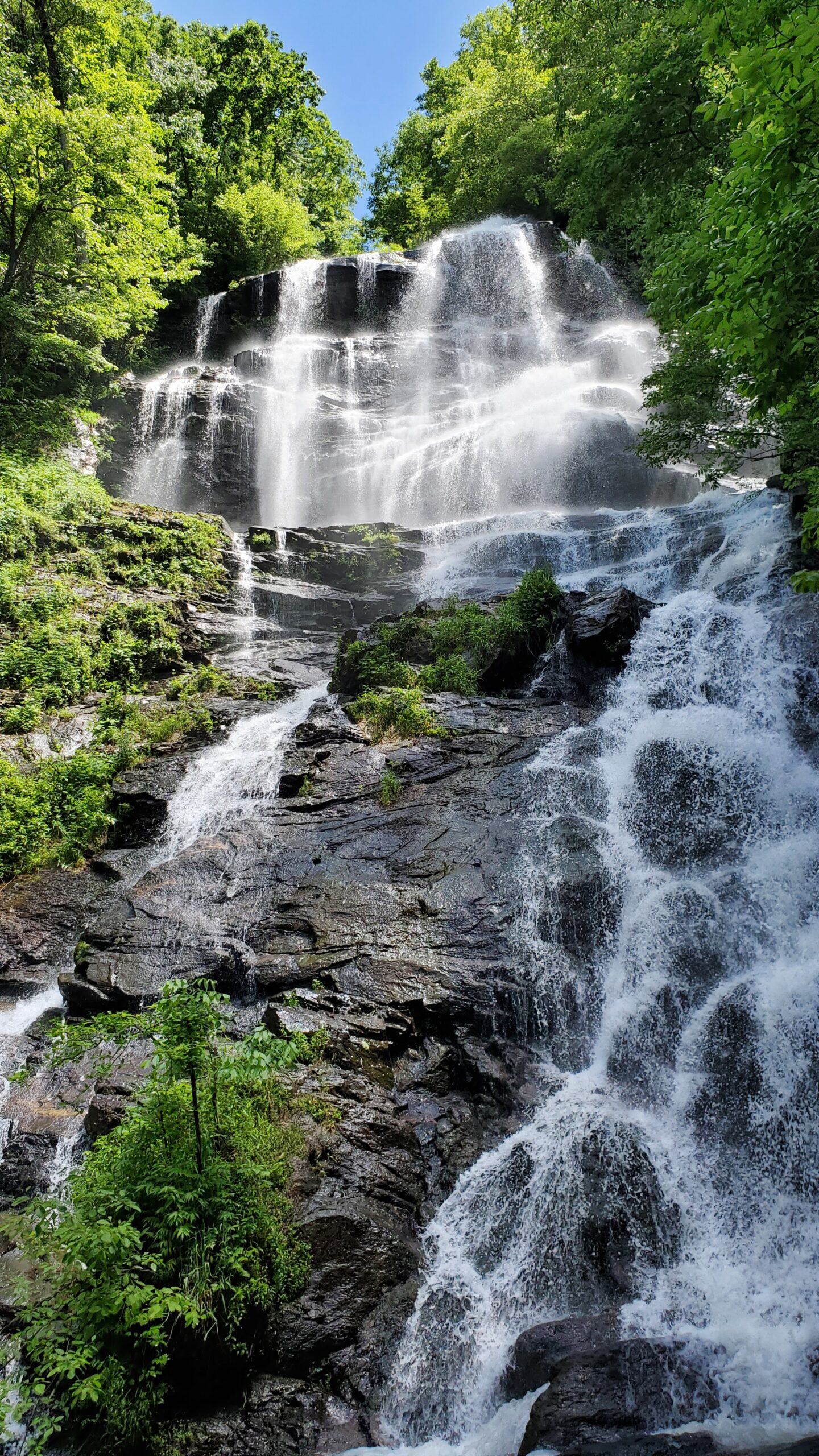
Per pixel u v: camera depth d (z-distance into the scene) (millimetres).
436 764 10711
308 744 11664
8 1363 4941
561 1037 7523
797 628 11062
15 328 20953
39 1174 6473
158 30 40594
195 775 11953
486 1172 6340
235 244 37062
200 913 8867
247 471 25156
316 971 7840
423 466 24656
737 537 14836
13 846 10938
